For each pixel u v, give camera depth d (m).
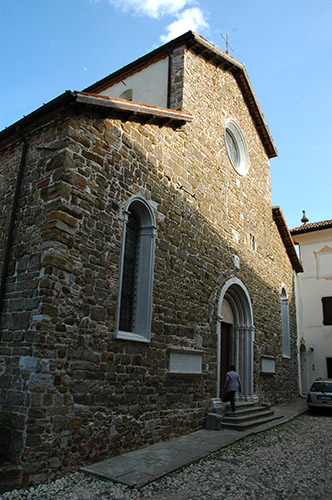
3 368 6.79
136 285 9.18
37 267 6.91
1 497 5.38
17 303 7.00
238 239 14.24
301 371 22.30
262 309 15.80
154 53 12.90
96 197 7.86
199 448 8.26
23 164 8.09
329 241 23.84
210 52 13.24
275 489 6.08
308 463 7.59
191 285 10.77
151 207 9.50
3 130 8.55
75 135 7.65
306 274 24.05
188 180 11.35
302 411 15.02
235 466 7.25
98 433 7.08
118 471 6.51
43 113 7.78
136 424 8.05
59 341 6.63
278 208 18.34
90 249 7.52
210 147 12.97
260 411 12.98
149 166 9.67
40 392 6.18
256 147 17.47
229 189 14.03
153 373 8.78
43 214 7.23
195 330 10.67
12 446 6.10
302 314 23.08
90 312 7.30
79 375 6.88
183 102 11.72
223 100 14.45
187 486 6.11
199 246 11.48
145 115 9.35
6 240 7.83
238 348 14.08
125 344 8.08
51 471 6.10
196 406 10.33
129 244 9.24
